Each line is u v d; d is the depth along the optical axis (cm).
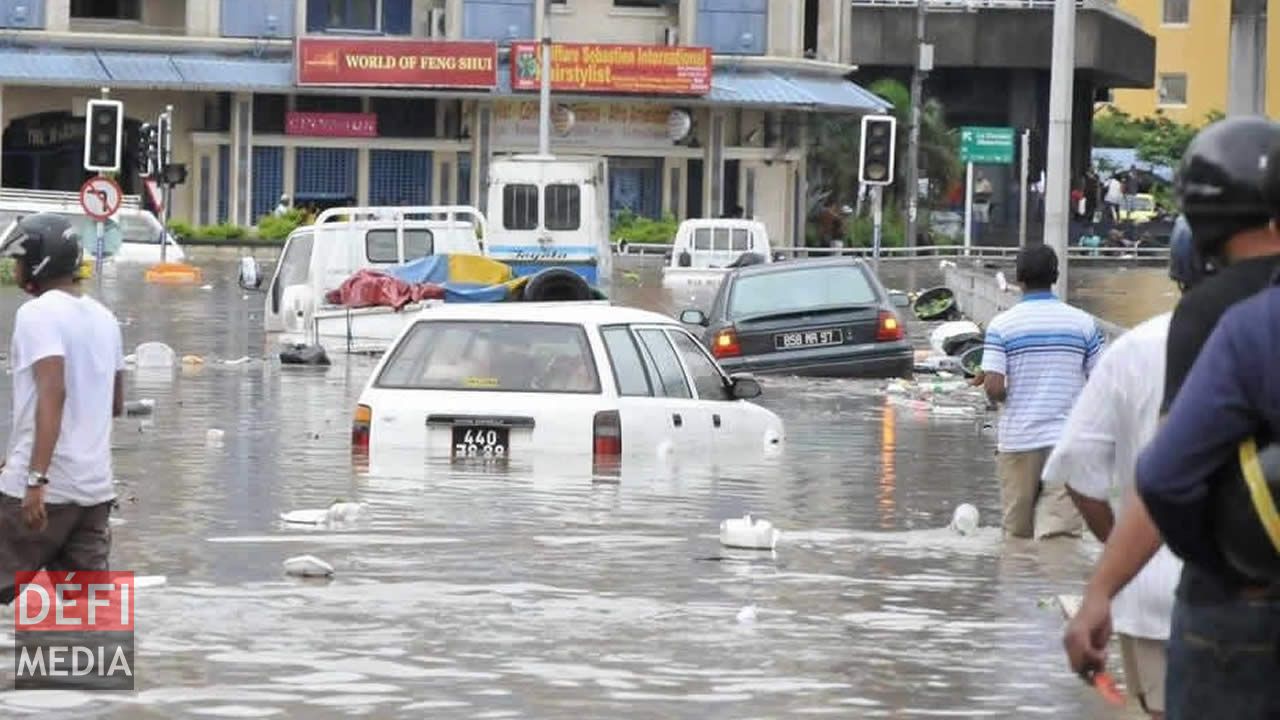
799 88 16000
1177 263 1511
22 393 2216
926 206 16462
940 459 4403
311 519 3170
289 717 1961
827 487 3819
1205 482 1195
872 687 2136
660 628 2411
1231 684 1231
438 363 3894
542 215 9688
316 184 15450
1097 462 1606
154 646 2258
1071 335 3105
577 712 1998
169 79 14888
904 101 16700
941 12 17700
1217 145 1335
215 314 8919
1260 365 1179
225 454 4156
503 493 3488
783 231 16275
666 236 15125
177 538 3017
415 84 15238
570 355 3869
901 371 6375
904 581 2775
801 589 2694
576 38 15962
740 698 2075
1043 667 2242
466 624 2411
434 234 7844
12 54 14888
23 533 2227
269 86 15038
